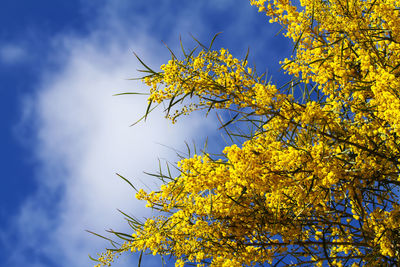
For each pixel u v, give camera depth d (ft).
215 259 10.28
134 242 10.02
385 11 9.73
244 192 8.97
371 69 9.27
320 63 10.35
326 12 10.43
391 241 10.02
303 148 9.34
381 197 10.96
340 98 10.15
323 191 9.70
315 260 10.70
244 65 10.18
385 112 8.21
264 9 11.10
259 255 10.37
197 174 9.13
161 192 10.02
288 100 9.24
